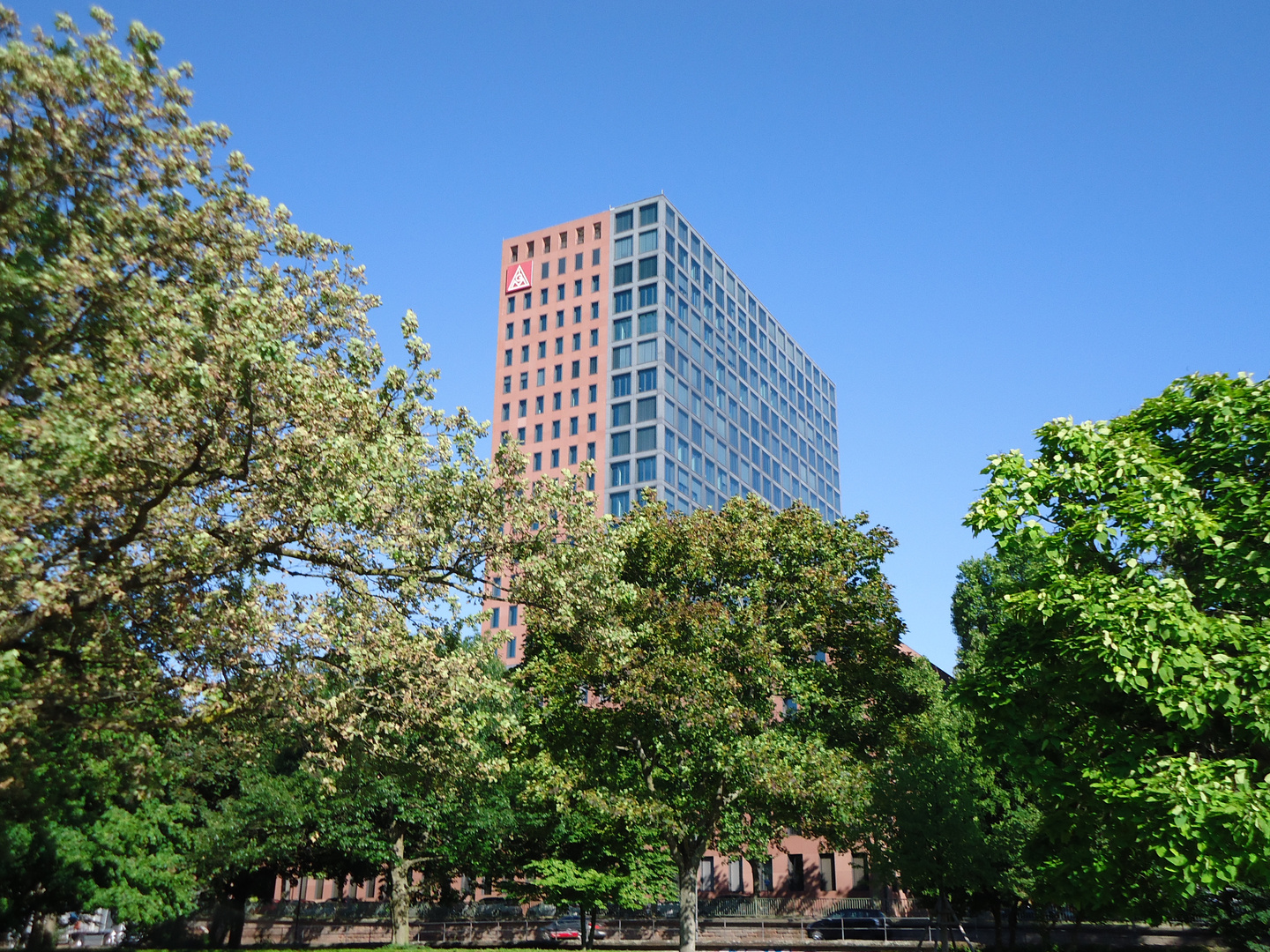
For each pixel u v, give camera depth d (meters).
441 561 20.77
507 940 59.38
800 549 34.59
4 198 16.19
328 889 79.75
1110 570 18.06
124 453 16.34
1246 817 14.23
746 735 31.53
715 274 140.00
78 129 17.31
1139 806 15.76
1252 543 16.42
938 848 33.41
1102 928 44.69
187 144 18.56
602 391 123.38
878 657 34.62
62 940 49.12
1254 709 14.88
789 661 33.56
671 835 32.12
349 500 17.16
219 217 18.77
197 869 36.72
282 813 40.72
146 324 16.64
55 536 17.23
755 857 35.22
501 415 129.25
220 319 16.73
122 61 17.00
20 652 17.14
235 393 16.56
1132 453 18.36
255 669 18.42
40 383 15.73
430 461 21.08
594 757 33.53
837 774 29.88
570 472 22.20
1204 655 15.62
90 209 17.48
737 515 35.81
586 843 46.75
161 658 19.22
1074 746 18.94
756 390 146.38
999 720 19.05
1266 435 17.36
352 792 40.72
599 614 22.80
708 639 30.42
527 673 33.62
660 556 34.03
